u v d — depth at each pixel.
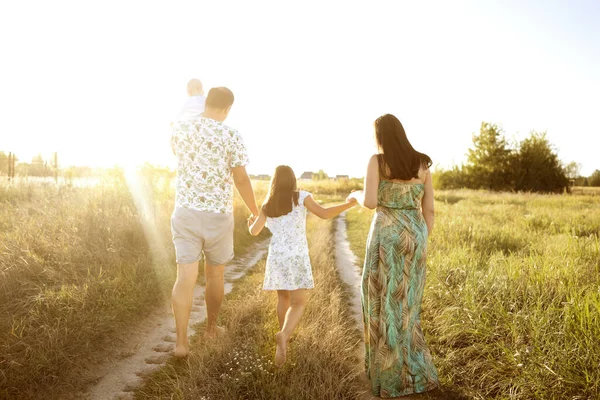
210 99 3.64
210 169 3.52
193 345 3.76
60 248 5.04
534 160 39.28
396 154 3.08
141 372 3.25
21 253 4.69
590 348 2.83
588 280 4.37
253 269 7.08
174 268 5.64
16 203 8.51
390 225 3.14
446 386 3.09
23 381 2.82
